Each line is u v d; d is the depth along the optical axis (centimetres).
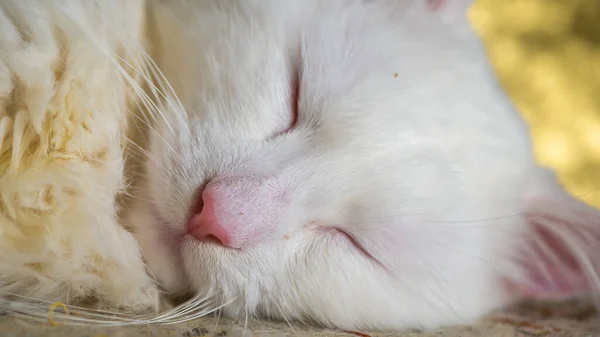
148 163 24
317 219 24
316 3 26
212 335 22
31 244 22
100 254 23
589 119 39
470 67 26
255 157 24
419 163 25
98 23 24
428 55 26
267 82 25
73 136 23
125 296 23
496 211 26
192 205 24
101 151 24
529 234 27
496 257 26
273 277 24
